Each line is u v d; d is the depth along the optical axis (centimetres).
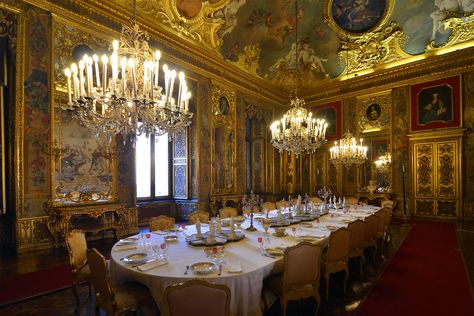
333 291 439
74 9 701
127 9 787
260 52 1284
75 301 400
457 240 762
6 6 602
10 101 629
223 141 1150
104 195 757
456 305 384
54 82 664
